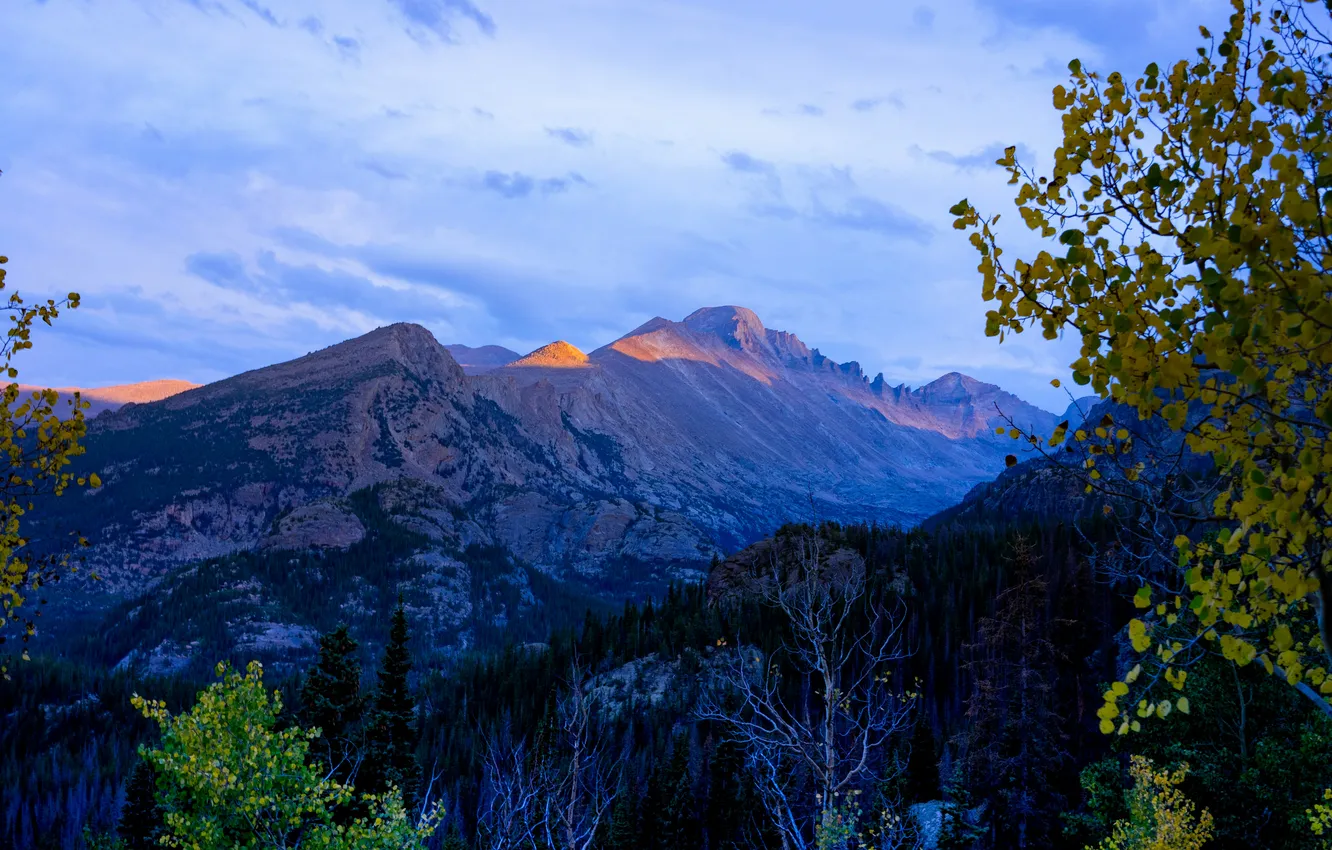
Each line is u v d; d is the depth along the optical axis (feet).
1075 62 23.53
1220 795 107.76
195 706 74.38
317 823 78.18
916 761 159.22
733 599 316.40
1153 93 22.89
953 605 288.10
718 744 168.14
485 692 343.87
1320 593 20.54
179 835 72.79
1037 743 142.92
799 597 74.59
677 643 320.70
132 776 138.51
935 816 148.66
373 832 74.54
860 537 354.74
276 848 72.69
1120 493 24.00
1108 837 107.04
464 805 193.77
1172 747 115.14
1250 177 20.88
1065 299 22.61
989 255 23.31
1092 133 23.35
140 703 73.51
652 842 177.17
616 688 307.99
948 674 255.50
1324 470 19.39
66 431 34.86
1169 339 20.44
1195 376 20.52
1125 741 126.93
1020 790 140.36
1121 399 21.54
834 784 69.62
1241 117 21.12
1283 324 18.67
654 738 264.52
